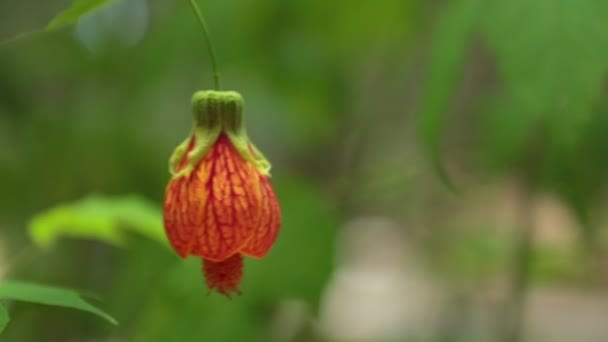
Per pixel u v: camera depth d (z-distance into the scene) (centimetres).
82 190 79
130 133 81
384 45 88
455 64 58
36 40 83
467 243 100
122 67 83
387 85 99
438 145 58
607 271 101
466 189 92
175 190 56
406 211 115
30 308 57
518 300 79
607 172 70
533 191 76
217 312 67
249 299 67
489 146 71
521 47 57
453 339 109
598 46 56
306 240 68
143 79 77
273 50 82
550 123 56
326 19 81
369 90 108
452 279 106
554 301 137
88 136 80
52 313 76
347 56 90
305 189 69
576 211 68
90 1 53
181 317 67
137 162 80
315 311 67
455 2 59
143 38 82
